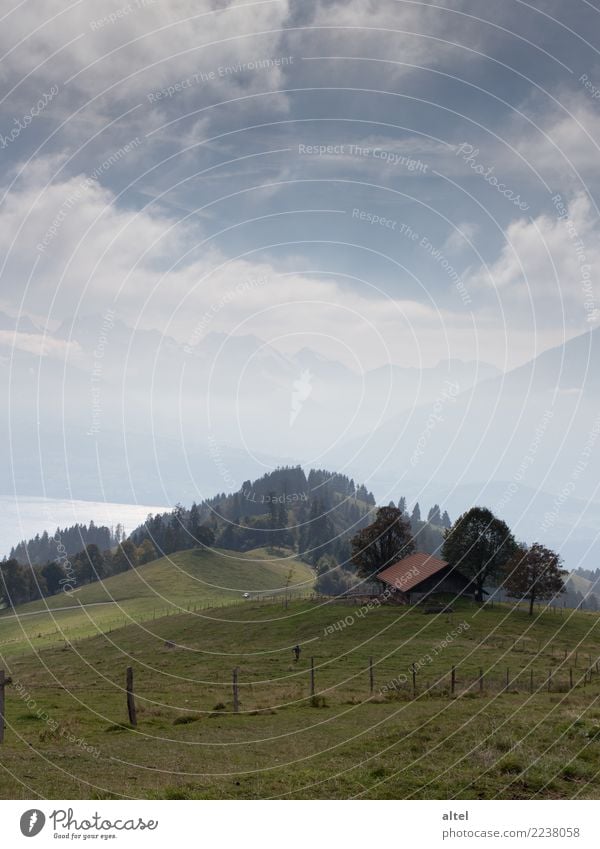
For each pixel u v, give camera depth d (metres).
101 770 21.09
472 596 90.12
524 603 93.50
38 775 20.14
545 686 39.41
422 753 21.58
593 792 17.73
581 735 22.47
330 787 18.75
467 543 89.31
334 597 97.81
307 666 57.22
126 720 31.55
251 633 80.50
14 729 28.36
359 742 24.19
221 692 44.25
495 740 22.20
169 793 18.42
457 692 37.84
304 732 27.59
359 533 102.44
